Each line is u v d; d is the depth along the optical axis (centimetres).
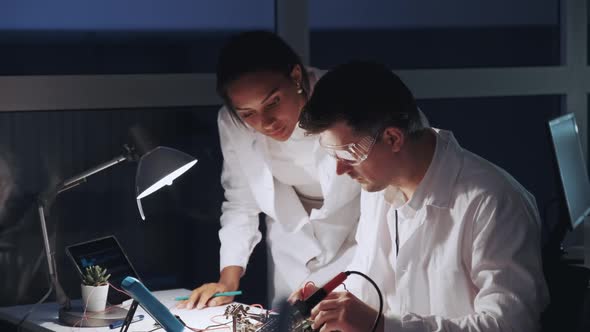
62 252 283
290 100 216
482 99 333
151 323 223
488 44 338
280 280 268
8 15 276
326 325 173
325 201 251
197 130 299
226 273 258
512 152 340
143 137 234
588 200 310
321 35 317
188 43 297
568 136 296
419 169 186
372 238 209
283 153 253
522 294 172
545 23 346
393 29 325
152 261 297
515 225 176
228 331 211
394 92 175
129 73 290
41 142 278
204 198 303
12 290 278
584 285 209
